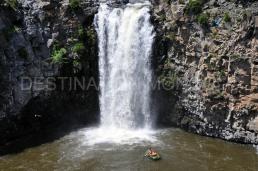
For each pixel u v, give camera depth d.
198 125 60.03
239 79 55.50
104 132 61.31
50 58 60.12
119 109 63.50
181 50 60.31
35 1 60.00
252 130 56.06
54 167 51.38
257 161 52.72
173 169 50.62
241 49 54.88
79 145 56.91
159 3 62.31
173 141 57.94
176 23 60.00
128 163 51.91
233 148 55.97
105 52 63.22
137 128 62.72
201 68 58.22
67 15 61.53
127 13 62.22
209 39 57.16
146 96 63.06
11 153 54.97
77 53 61.53
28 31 58.47
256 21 53.59
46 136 59.69
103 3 64.50
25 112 59.56
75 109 63.94
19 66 57.56
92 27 63.03
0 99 56.22
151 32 61.78
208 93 57.62
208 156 53.84
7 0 57.38
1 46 56.00
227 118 57.38
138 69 62.62
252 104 55.31
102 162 52.25
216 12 56.78
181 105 61.38
